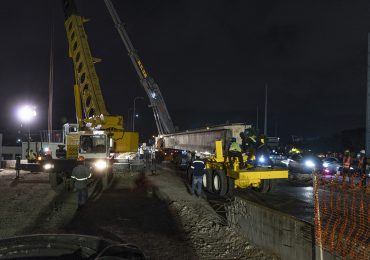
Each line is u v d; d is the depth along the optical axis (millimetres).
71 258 2949
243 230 9336
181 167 31219
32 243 3070
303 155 28031
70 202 14008
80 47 24453
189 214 12062
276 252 7742
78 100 24750
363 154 20031
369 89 26359
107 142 18219
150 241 9227
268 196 15820
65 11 26125
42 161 17828
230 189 15875
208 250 8594
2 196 15102
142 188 17766
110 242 3014
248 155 16766
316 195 6508
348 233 6070
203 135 28656
